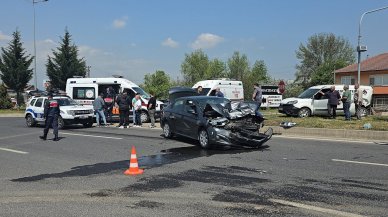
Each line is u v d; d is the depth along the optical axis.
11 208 6.38
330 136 15.92
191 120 13.65
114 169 9.54
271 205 6.34
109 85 24.73
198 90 21.38
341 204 6.36
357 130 15.34
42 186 7.88
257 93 20.83
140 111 21.94
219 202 6.55
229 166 9.72
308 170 9.10
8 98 49.38
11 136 17.48
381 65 57.09
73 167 9.90
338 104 21.08
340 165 9.68
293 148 12.66
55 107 15.90
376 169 9.14
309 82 83.31
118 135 17.12
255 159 10.69
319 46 85.44
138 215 5.93
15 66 51.12
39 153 12.38
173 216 5.85
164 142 14.53
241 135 12.34
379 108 31.56
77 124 22.30
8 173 9.23
